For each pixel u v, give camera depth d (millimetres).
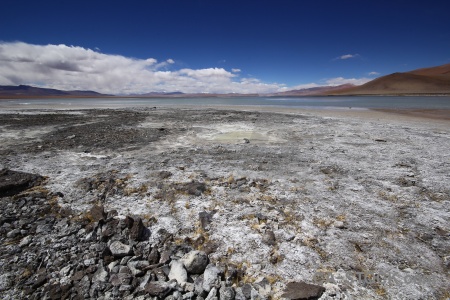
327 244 4664
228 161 9414
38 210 5711
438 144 11977
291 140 13148
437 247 4574
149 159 9609
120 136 14016
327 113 27844
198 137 13930
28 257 4125
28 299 3367
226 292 3416
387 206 6070
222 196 6531
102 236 4688
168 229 5098
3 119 21891
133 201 6250
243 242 4699
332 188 7051
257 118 22719
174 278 3770
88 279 3715
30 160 9414
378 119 21844
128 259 4203
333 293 3557
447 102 48000
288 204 6148
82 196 6441
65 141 12672
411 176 7879
